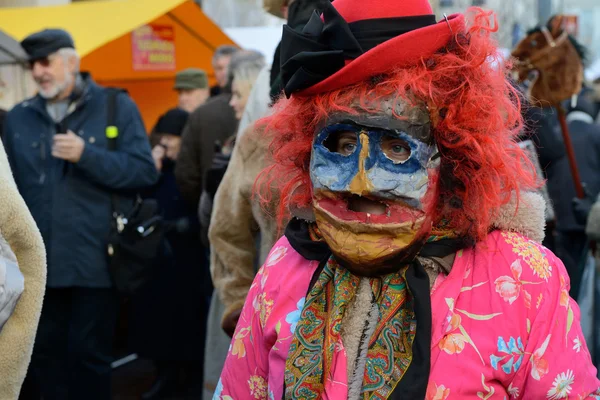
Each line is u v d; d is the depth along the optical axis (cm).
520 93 145
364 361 131
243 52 372
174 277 428
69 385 347
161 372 441
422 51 126
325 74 131
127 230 342
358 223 129
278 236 199
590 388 129
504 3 912
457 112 129
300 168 150
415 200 127
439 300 130
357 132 129
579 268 306
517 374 127
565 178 383
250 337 149
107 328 350
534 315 128
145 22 558
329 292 138
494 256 132
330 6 130
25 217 171
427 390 125
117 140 353
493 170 130
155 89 679
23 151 349
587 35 1831
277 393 137
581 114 416
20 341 171
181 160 403
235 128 397
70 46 351
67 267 338
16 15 585
